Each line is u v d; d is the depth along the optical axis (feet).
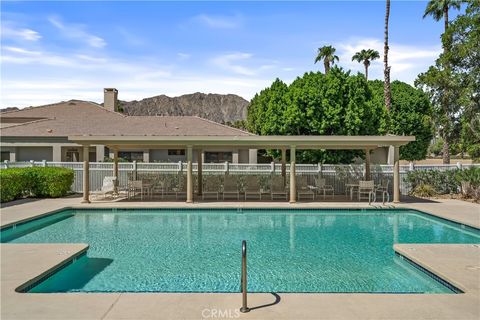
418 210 47.55
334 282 23.07
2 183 51.26
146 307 16.87
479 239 34.63
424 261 23.61
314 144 56.13
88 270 25.34
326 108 79.15
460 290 19.47
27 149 92.79
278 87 98.32
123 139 49.90
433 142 202.08
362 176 66.18
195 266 26.30
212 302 17.51
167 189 63.67
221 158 93.76
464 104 66.18
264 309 16.69
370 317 15.89
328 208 49.32
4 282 19.79
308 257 28.73
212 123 103.45
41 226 40.63
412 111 115.96
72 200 54.95
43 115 106.93
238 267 26.17
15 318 15.70
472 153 69.72
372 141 50.06
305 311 16.48
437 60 71.51
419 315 16.10
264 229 39.29
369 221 43.88
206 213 48.49
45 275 21.59
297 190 57.93
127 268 25.80
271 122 93.56
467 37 67.72
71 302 17.42
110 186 60.85
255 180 58.59
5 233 36.50
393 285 22.54
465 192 57.52
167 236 35.91
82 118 103.96
